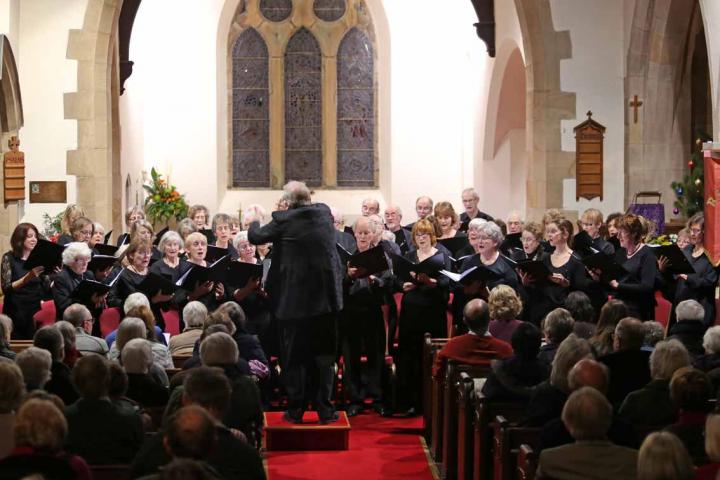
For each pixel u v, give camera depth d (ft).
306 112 75.15
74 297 31.89
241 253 34.24
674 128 50.03
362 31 74.84
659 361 20.77
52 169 48.26
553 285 32.55
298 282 30.25
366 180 75.51
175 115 70.44
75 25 48.24
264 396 34.65
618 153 50.24
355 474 28.94
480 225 33.45
